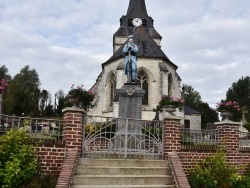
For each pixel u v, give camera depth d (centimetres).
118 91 1398
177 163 927
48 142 875
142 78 3447
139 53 3447
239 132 1138
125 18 4881
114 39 4731
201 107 7219
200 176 948
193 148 1038
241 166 1110
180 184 855
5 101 5484
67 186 765
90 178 827
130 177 854
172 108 1555
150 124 1086
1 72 6594
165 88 3391
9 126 908
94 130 1012
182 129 1087
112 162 903
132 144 1057
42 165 862
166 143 991
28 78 6225
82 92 1538
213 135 1127
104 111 3534
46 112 7519
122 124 1057
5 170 753
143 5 5059
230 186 955
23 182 783
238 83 7656
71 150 880
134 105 1389
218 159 993
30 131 902
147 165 928
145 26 4859
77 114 912
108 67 3588
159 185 863
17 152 788
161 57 3450
